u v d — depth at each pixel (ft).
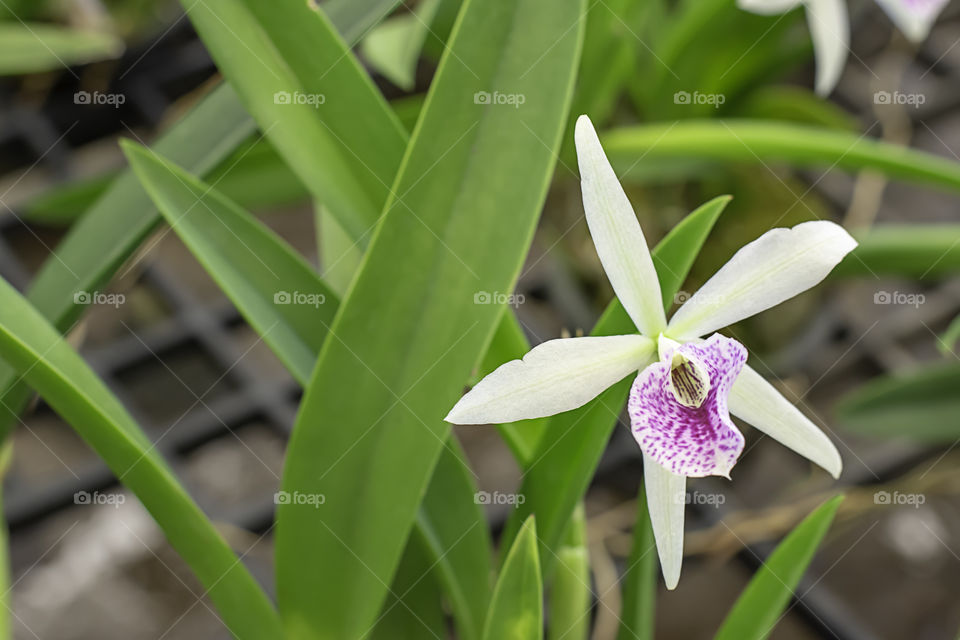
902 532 1.96
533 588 1.33
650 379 1.31
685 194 2.16
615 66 1.85
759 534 1.85
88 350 2.08
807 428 1.33
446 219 1.35
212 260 1.40
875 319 2.19
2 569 1.38
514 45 1.35
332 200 1.42
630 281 1.31
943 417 1.78
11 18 2.19
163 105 2.36
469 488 1.44
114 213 1.51
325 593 1.41
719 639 1.42
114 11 2.39
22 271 2.08
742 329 2.00
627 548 1.87
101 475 1.87
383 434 1.37
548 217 2.09
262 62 1.41
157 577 1.86
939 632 1.84
